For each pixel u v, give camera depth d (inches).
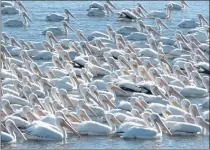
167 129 1533.0
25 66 2102.6
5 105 1579.7
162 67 2182.6
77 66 2172.7
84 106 1638.8
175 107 1656.0
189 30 2972.4
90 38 2728.8
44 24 3041.3
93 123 1510.8
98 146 1449.3
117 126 1531.7
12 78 1909.4
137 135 1489.9
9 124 1470.2
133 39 2778.1
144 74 2031.3
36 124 1477.6
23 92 1738.4
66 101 1706.4
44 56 2330.2
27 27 2950.3
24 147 1432.1
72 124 1517.0
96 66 2102.6
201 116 1662.2
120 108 1663.4
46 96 1736.0
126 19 3235.7
